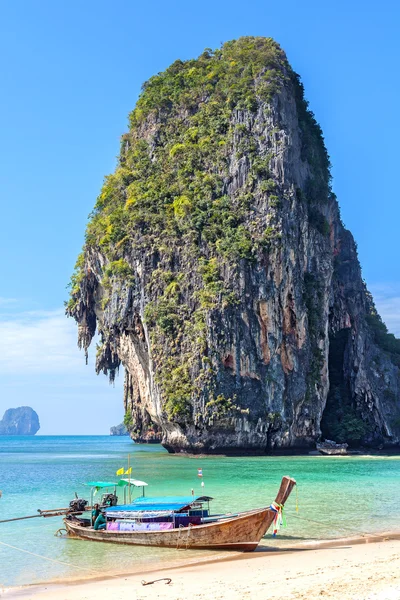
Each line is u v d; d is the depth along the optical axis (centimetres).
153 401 9500
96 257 10806
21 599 1992
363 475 5709
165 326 9225
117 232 10244
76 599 1952
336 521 3256
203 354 8906
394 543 2714
